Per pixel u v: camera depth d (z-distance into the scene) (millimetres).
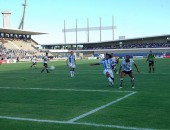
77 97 12789
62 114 9367
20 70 34938
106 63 17141
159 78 21531
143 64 45062
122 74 15914
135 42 125000
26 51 91125
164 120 8336
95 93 13953
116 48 121500
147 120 8359
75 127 7785
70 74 26547
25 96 13344
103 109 10000
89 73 28109
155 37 118000
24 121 8516
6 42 92188
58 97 12883
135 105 10586
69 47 139625
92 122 8266
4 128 7801
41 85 17922
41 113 9562
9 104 11273
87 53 125125
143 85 17047
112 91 14523
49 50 113688
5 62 66438
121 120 8414
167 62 51844
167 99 11789
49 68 33312
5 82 20062
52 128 7738
